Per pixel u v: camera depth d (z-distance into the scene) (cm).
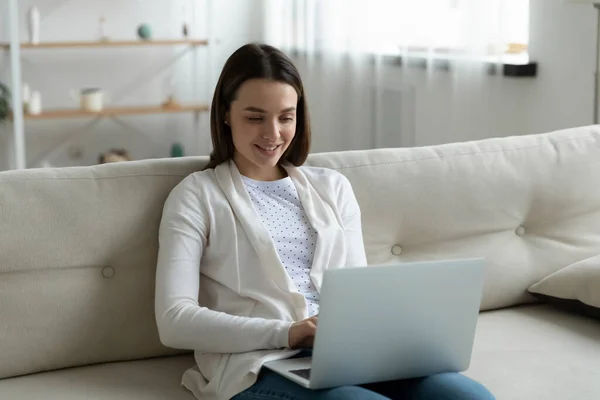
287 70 206
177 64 656
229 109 210
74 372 204
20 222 199
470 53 418
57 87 636
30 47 582
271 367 178
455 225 240
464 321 178
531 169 249
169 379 200
